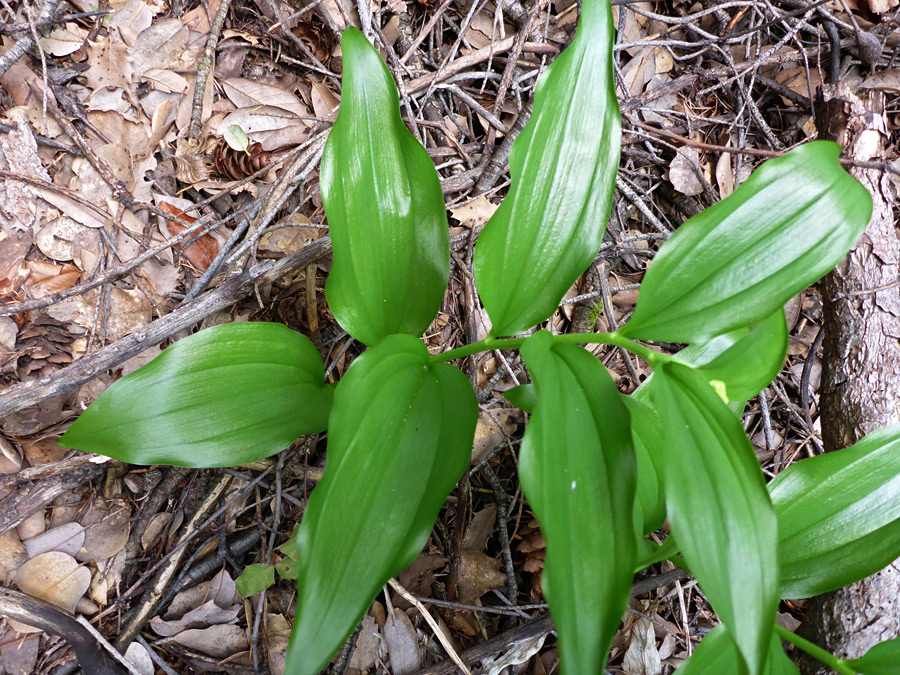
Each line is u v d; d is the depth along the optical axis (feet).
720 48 1.65
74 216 1.27
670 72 1.68
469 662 1.19
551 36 1.60
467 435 0.95
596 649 0.70
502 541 1.33
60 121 1.28
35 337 1.19
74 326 1.22
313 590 0.81
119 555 1.21
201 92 1.39
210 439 1.01
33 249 1.24
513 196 0.98
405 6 1.54
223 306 1.24
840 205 0.84
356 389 0.89
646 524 1.06
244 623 1.24
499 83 1.57
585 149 0.96
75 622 1.13
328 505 0.83
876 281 1.34
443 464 0.92
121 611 1.19
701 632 1.35
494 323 1.00
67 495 1.19
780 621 1.32
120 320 1.25
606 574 0.72
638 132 1.54
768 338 0.90
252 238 1.28
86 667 1.13
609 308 1.42
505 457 1.42
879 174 1.41
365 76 1.02
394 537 0.85
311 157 1.36
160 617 1.22
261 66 1.47
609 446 0.77
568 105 0.96
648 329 0.88
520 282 0.98
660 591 1.34
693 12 1.70
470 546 1.36
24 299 1.21
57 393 1.13
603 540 0.73
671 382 0.83
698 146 1.54
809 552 1.00
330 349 1.35
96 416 0.99
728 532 0.74
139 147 1.34
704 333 0.86
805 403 1.49
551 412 0.79
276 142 1.44
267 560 1.23
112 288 1.26
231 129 1.39
